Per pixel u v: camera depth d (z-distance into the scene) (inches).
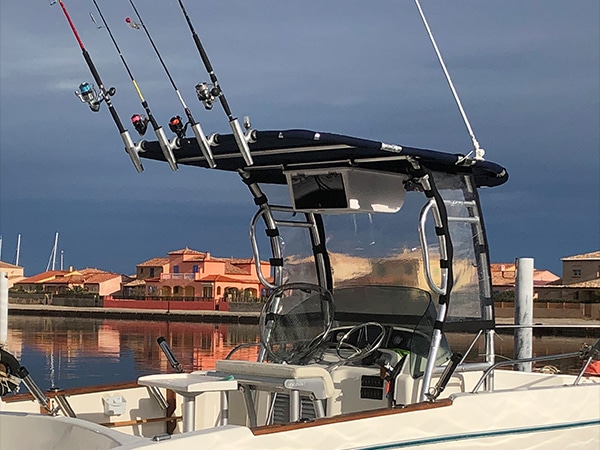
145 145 209.5
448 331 210.4
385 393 211.0
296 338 235.1
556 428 213.9
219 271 3053.6
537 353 1326.3
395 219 232.4
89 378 1040.2
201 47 185.0
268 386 195.2
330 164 222.2
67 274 3516.2
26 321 2591.0
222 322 2667.3
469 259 219.8
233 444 158.9
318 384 195.2
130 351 1487.5
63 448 163.9
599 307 2190.0
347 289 240.7
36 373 1106.1
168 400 225.1
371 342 228.7
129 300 3009.4
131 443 149.7
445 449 193.2
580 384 226.4
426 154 205.9
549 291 2405.3
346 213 237.5
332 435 172.9
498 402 203.8
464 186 222.8
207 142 193.8
